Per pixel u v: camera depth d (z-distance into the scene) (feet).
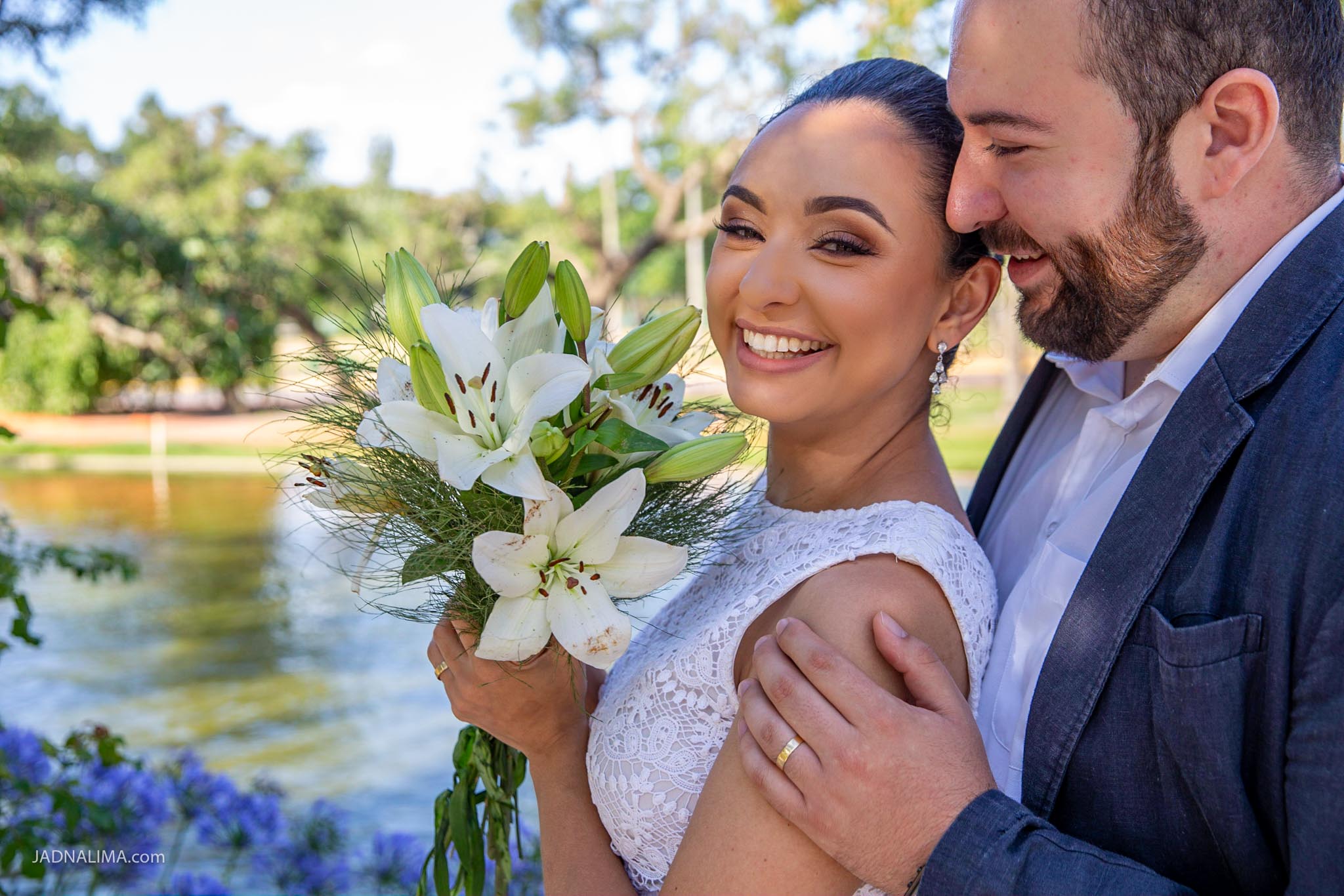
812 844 4.00
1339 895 3.30
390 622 32.22
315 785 19.12
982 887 3.60
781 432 5.32
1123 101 4.14
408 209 115.14
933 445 5.26
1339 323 3.85
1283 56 4.06
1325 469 3.57
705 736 4.61
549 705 4.94
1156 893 3.50
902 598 4.29
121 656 28.89
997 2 4.29
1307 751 3.41
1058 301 4.60
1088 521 4.62
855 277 4.66
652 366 4.51
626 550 4.22
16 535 11.80
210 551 44.60
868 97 4.75
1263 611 3.61
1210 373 4.01
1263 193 4.21
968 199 4.51
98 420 98.43
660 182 77.77
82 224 52.49
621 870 4.85
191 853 13.52
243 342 56.24
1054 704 4.15
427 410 4.16
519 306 4.30
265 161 109.09
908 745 3.81
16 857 9.17
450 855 10.80
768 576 4.72
